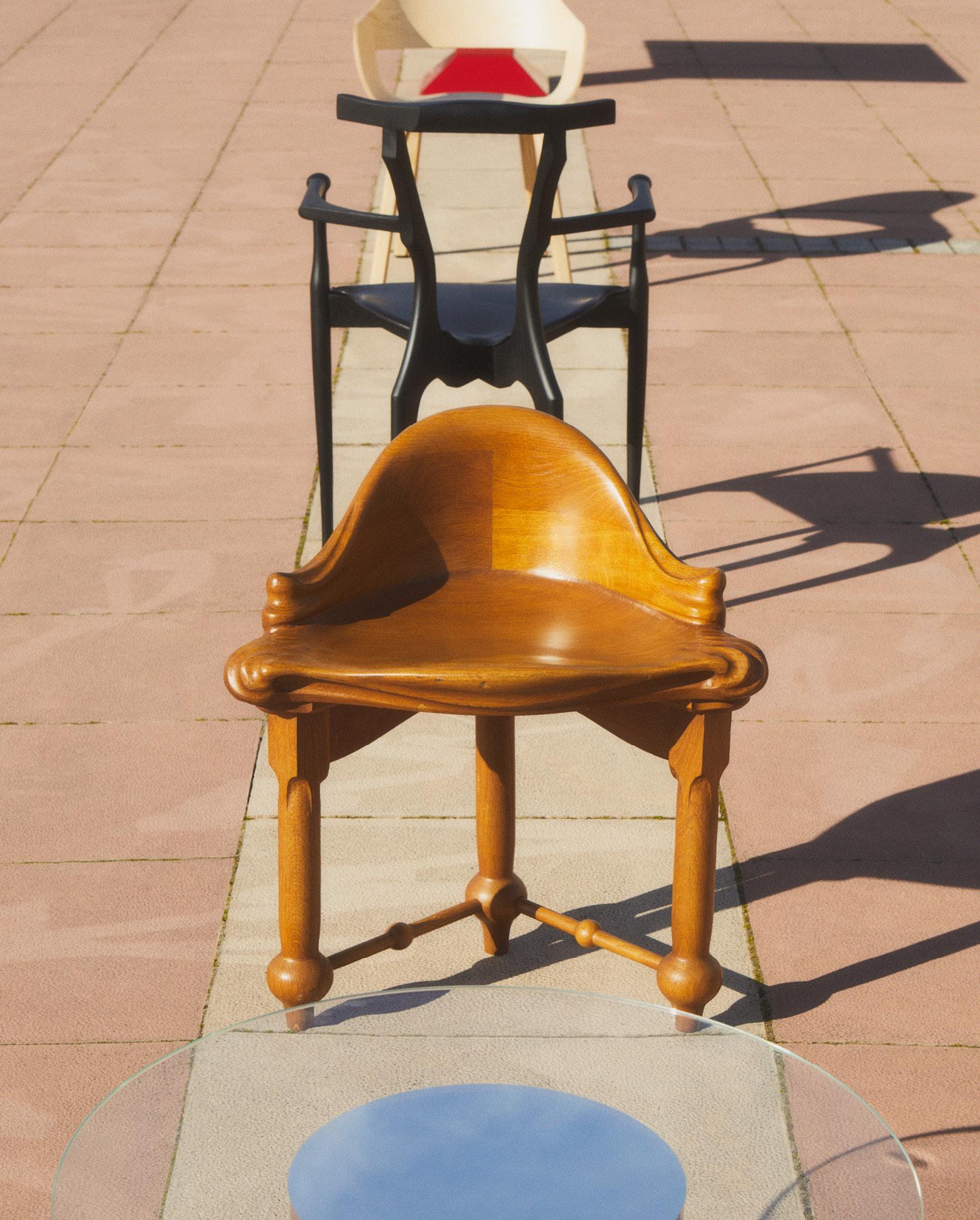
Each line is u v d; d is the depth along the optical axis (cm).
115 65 976
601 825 283
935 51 1045
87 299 584
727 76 967
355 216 330
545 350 318
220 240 651
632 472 376
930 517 420
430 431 220
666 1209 132
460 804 290
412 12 579
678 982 218
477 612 215
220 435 469
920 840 281
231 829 283
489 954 247
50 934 253
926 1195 199
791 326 564
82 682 334
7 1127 210
